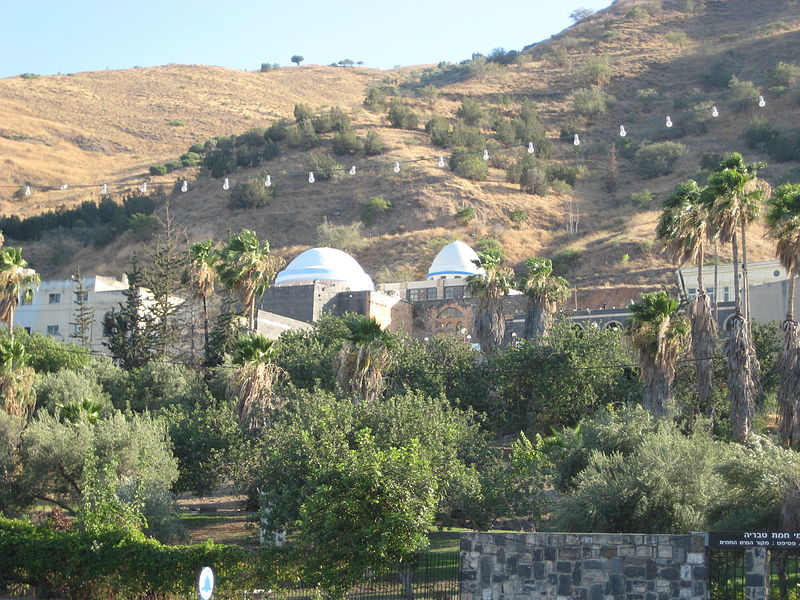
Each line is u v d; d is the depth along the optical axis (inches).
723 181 1972.2
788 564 1133.1
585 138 7701.8
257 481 1742.1
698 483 1333.7
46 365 2714.1
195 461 1957.4
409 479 1246.3
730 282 3745.1
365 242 5639.8
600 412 1764.3
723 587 1039.0
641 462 1380.4
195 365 2792.8
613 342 2396.7
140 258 5831.7
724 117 7308.1
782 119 7012.8
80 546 1330.0
